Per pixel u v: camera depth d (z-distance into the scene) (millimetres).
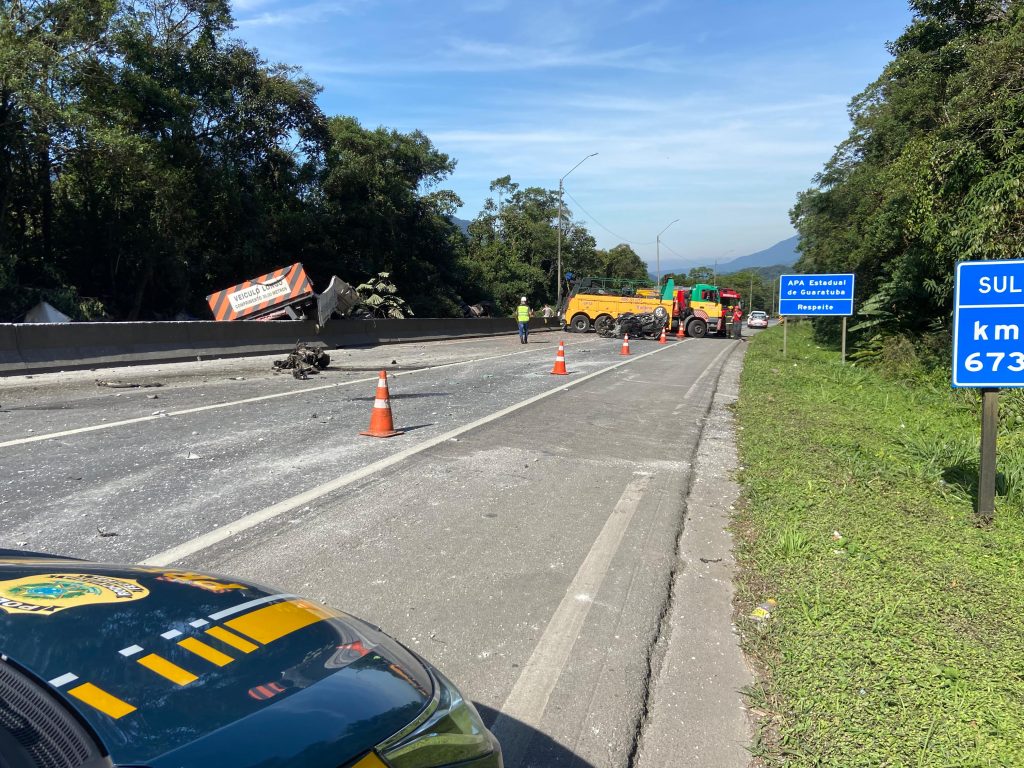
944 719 2879
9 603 1866
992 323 5465
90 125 21797
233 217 30562
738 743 2904
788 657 3404
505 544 5023
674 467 7469
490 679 3307
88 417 9047
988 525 5496
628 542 5156
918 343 18344
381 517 5484
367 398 11336
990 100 12758
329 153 36812
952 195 13297
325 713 1600
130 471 6523
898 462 7676
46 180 25016
